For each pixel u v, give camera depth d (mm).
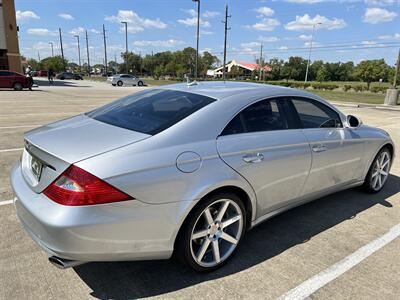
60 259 2148
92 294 2404
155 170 2248
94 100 16438
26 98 16766
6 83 22125
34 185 2357
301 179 3281
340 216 3844
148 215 2232
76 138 2430
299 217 3793
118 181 2111
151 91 3426
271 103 3148
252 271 2750
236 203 2750
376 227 3596
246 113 2902
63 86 30344
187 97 2975
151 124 2596
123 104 3234
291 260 2926
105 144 2299
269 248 3113
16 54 28125
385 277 2725
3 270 2617
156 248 2330
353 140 3842
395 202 4305
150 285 2527
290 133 3178
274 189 3035
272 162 2918
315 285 2596
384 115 14336
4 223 3355
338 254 3045
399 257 3031
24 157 2748
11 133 7594
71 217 2027
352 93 36906
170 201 2307
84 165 2090
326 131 3559
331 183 3721
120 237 2162
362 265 2883
